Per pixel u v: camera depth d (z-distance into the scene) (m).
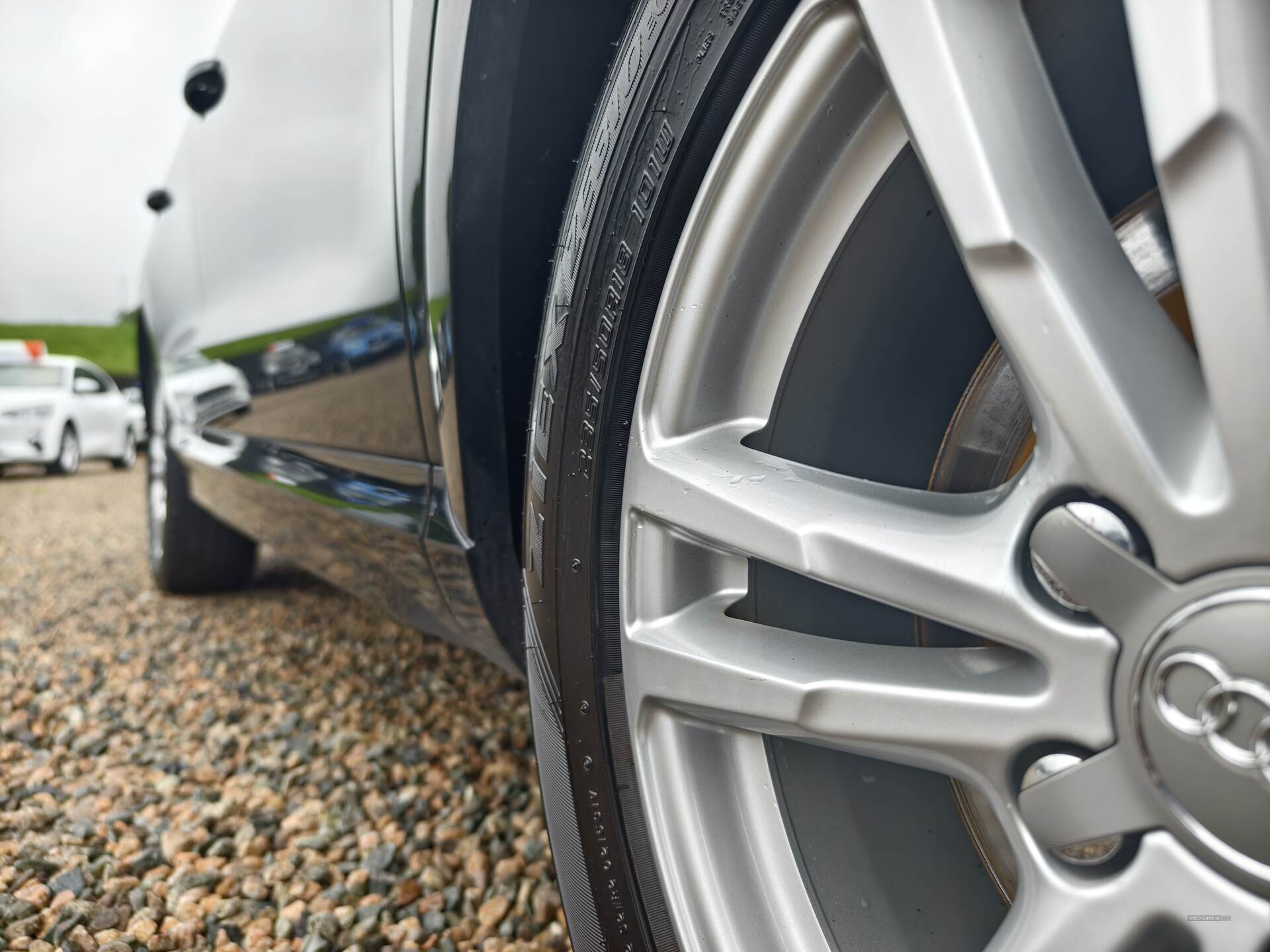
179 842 0.59
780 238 0.30
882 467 0.32
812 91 0.28
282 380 0.65
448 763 0.69
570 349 0.35
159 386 1.16
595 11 0.40
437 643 0.99
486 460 0.43
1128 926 0.24
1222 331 0.21
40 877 0.56
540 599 0.37
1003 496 0.26
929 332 0.31
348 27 0.52
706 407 0.32
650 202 0.32
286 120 0.61
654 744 0.33
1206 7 0.21
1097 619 0.24
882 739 0.28
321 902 0.53
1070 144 0.25
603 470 0.34
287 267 0.62
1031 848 0.25
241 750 0.73
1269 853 0.21
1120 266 0.25
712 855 0.32
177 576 1.19
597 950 0.35
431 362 0.43
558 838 0.38
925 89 0.25
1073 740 0.24
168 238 0.99
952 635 0.31
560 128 0.41
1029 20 0.26
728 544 0.30
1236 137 0.21
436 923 0.51
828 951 0.31
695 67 0.31
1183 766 0.22
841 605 0.32
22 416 3.66
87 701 0.86
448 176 0.41
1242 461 0.21
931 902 0.31
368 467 0.54
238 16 0.73
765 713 0.30
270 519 0.74
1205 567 0.22
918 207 0.29
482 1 0.39
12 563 1.62
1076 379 0.24
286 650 0.98
